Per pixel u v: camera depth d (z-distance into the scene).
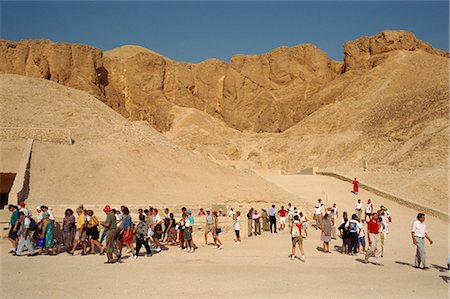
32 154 29.56
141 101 92.56
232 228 22.73
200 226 21.91
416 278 12.98
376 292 11.25
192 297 10.68
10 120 35.34
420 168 45.22
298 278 12.84
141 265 14.75
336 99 85.31
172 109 93.44
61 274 13.15
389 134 61.94
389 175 42.12
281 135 80.56
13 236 16.73
